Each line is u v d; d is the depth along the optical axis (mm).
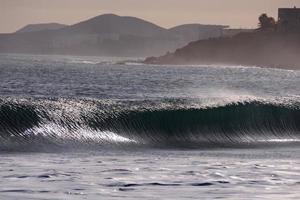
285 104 116562
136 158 74125
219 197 45938
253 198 45750
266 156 80812
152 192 47406
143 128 102312
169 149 93375
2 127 90812
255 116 113188
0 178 52188
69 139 92438
